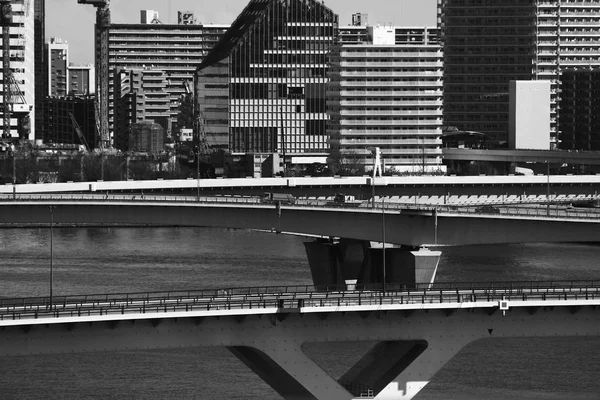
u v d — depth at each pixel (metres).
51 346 178.62
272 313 186.38
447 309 193.50
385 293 199.38
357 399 193.38
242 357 194.75
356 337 191.50
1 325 173.75
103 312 179.88
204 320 185.00
